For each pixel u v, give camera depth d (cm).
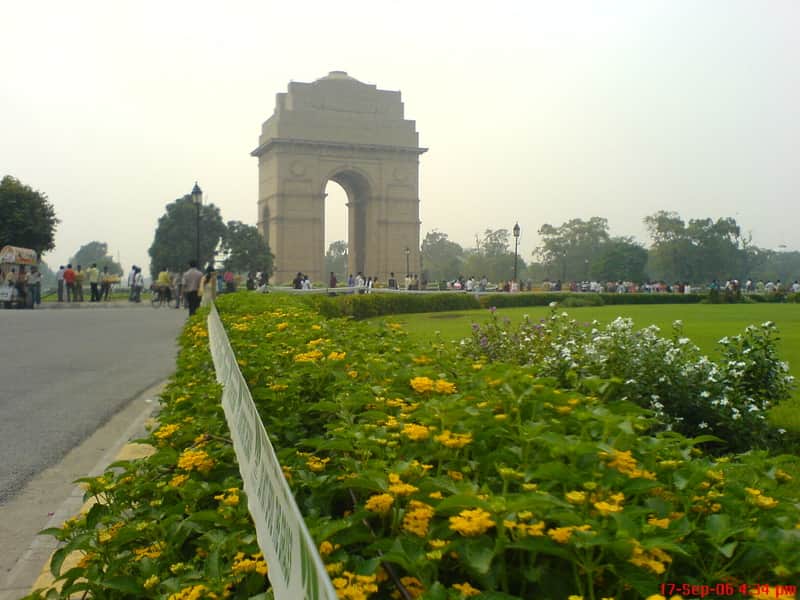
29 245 7794
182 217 11075
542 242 19025
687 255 16038
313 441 458
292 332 1002
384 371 681
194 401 717
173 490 491
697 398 971
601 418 429
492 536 351
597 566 310
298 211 9406
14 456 991
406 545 330
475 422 453
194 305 3238
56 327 2981
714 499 364
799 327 2841
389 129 9744
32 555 657
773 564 323
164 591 377
